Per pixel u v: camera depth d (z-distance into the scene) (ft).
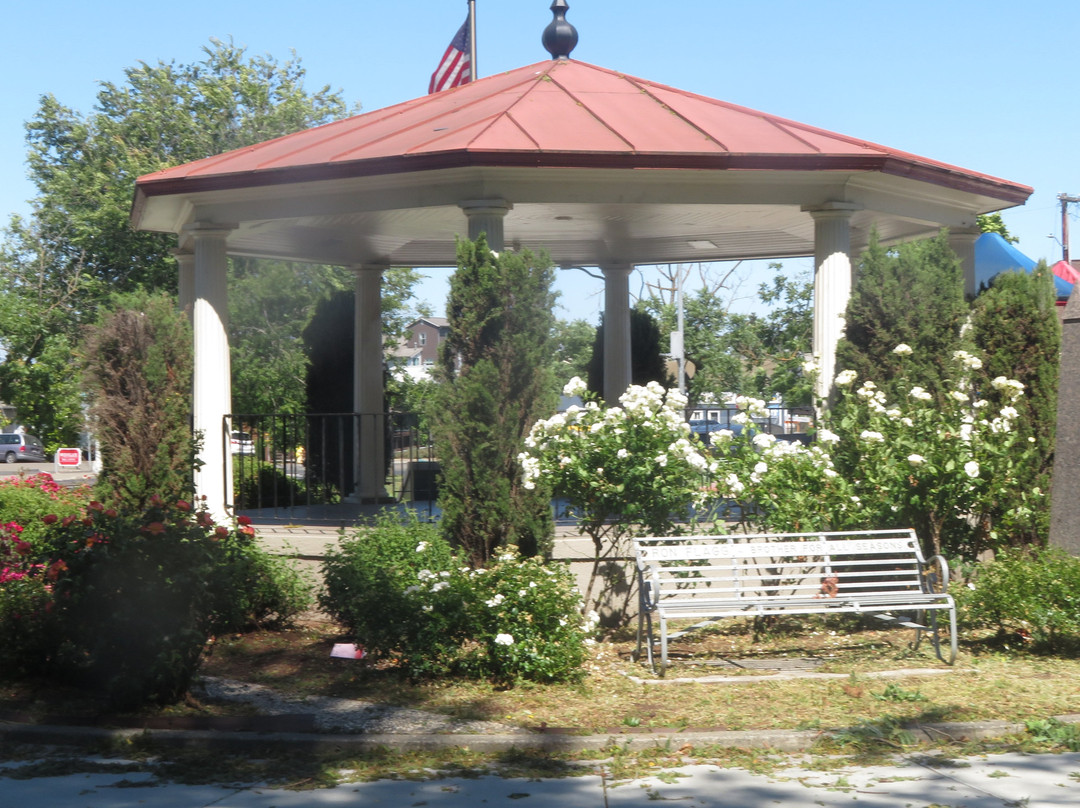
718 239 42.93
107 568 20.07
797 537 27.07
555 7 42.09
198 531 21.24
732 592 28.71
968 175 32.91
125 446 32.04
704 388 98.99
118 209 102.78
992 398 31.68
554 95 34.76
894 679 22.30
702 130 31.55
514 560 24.67
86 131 115.55
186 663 20.72
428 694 21.61
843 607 23.72
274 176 30.55
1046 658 24.13
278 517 36.06
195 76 116.98
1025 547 29.43
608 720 19.58
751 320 103.60
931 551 28.30
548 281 28.30
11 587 23.66
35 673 23.02
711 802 15.30
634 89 36.42
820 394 30.99
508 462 27.63
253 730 19.01
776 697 20.94
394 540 26.84
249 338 92.84
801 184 31.12
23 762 17.78
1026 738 18.33
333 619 27.27
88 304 109.40
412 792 15.96
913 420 27.50
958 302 30.07
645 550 24.40
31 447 178.81
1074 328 28.32
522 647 22.06
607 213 34.58
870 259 30.27
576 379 27.30
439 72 49.83
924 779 16.22
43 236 113.39
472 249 27.81
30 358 109.29
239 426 34.50
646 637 25.50
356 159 29.30
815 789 15.85
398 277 111.34
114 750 18.45
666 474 25.96
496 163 28.04
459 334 27.84
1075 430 28.09
